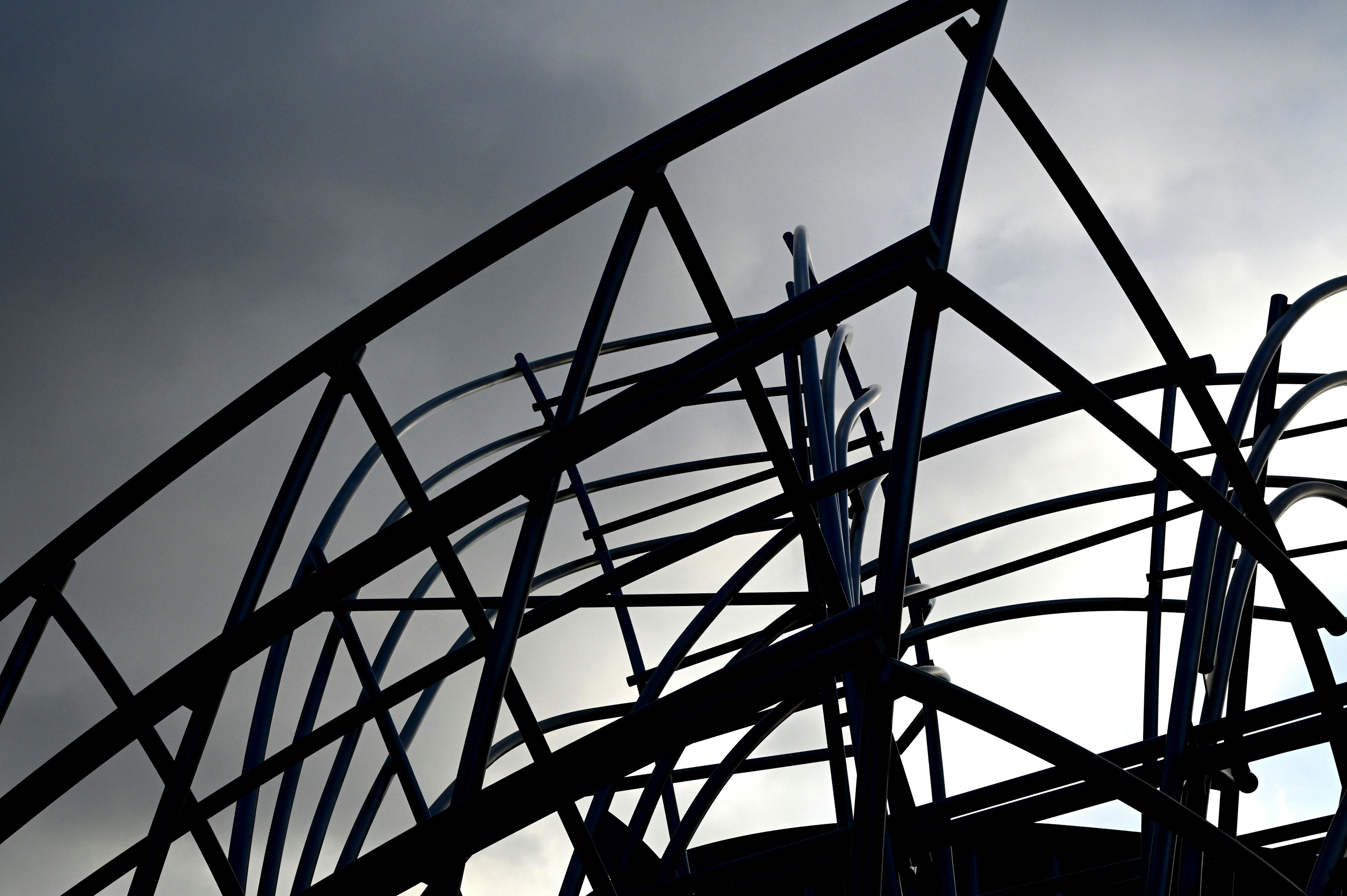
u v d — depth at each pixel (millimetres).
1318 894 10477
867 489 17266
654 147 9695
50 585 10930
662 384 8383
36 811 9133
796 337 8078
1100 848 20562
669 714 7418
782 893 15211
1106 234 11719
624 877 16406
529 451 8609
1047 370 8812
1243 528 10508
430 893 7898
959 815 14164
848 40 9578
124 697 10578
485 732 8086
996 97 10844
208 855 11523
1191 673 11516
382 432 9789
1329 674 12289
